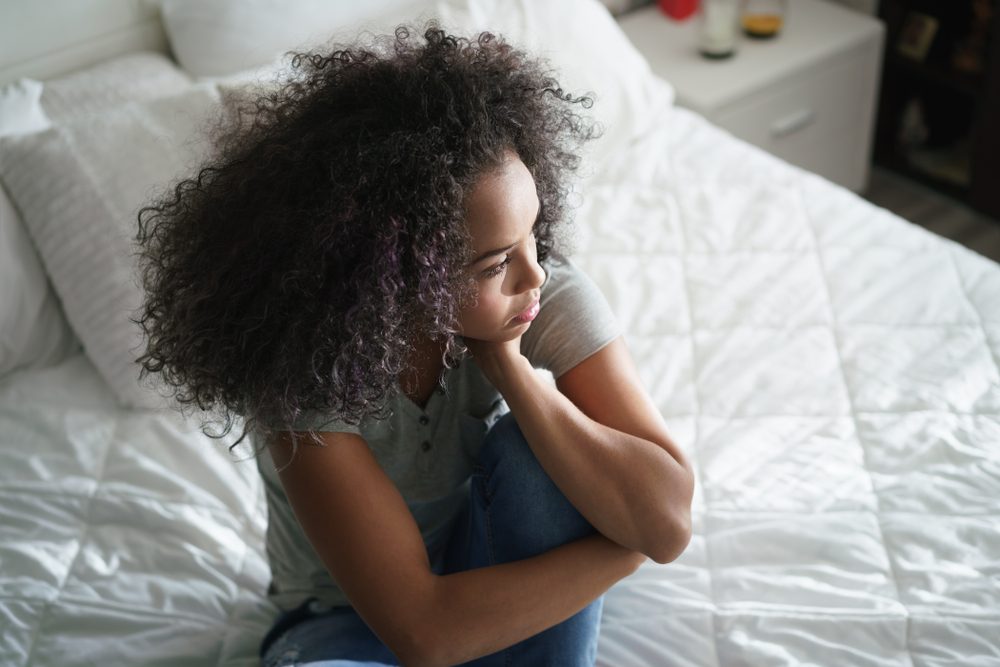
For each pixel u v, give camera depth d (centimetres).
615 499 101
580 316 107
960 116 294
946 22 272
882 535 126
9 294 156
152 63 187
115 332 152
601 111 194
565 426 100
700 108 230
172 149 158
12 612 124
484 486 109
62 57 185
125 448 146
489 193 86
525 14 194
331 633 117
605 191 190
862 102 264
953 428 140
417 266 85
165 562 132
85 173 156
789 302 164
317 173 86
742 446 141
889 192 286
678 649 116
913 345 154
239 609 128
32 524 135
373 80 89
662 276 171
